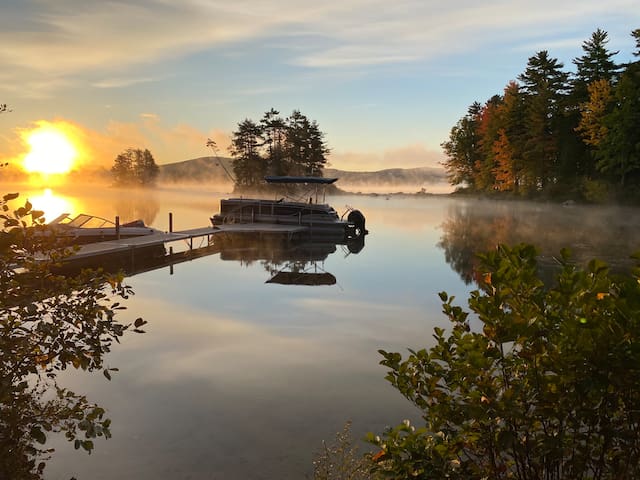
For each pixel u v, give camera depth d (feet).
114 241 68.39
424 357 8.84
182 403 20.68
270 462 15.94
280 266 62.80
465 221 132.67
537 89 198.49
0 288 10.62
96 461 15.96
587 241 81.25
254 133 288.51
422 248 80.12
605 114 160.66
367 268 60.90
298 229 95.09
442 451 8.16
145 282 51.29
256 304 40.93
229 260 68.80
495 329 7.53
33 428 10.87
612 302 6.90
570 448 7.57
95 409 11.79
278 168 288.30
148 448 16.88
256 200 110.11
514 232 100.07
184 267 62.08
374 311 38.55
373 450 16.46
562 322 7.25
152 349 28.32
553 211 160.15
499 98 269.23
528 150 194.49
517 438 7.30
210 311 38.19
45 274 11.51
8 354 10.59
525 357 7.43
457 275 55.47
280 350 28.35
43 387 21.80
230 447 16.98
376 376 24.06
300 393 21.88
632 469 7.05
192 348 28.55
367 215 161.17
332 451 16.44
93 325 11.69
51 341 11.44
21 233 11.01
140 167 536.42
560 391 7.20
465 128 263.90
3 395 10.09
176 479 14.98
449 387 8.34
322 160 297.74
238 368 25.22
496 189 233.55
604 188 154.40
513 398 7.06
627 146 151.33
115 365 25.48
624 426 7.28
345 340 30.50
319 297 43.65
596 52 181.37
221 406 20.43
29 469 11.10
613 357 6.67
